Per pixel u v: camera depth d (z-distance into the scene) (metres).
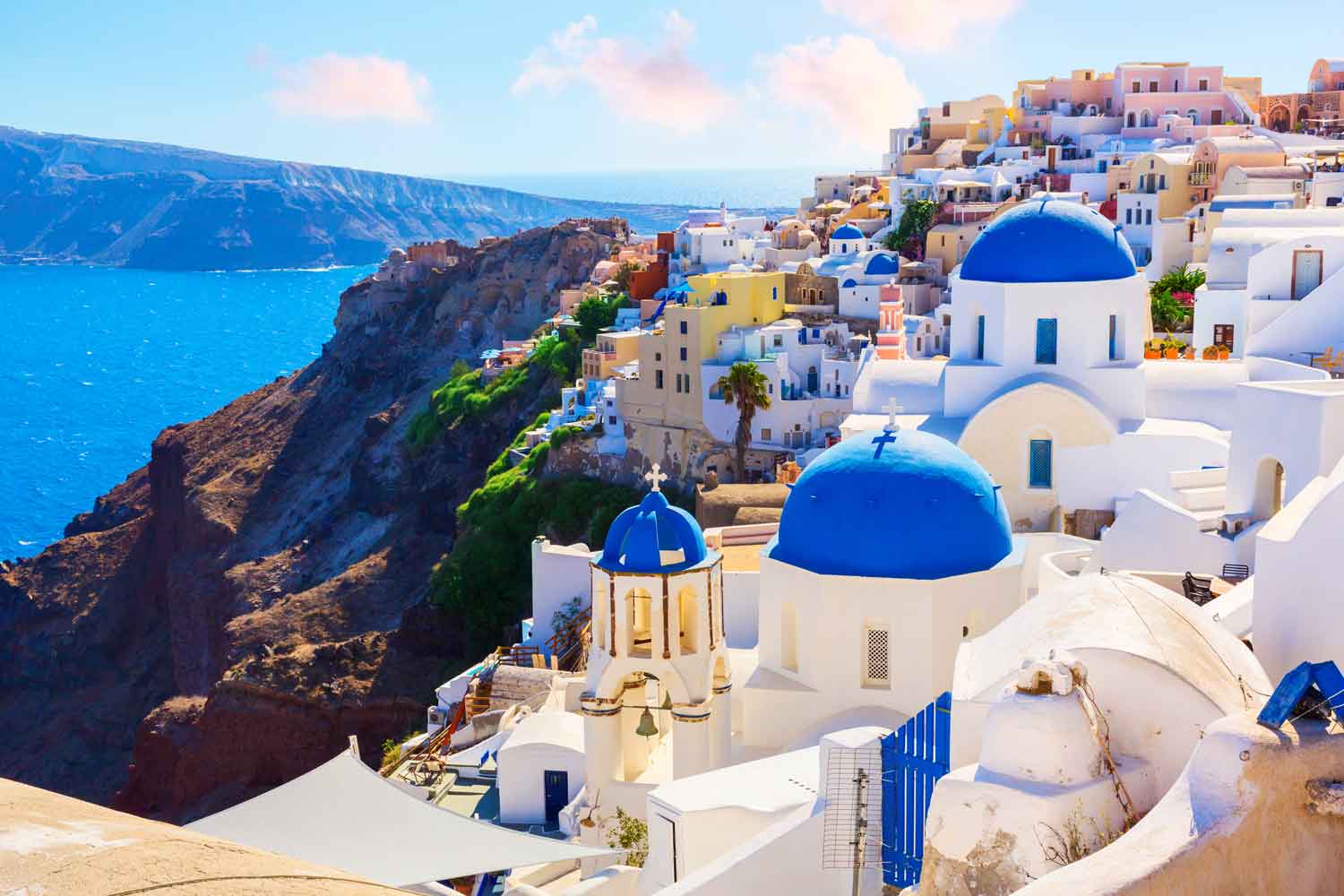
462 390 138.25
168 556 163.25
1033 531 42.56
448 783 39.97
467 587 96.62
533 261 171.62
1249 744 13.71
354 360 176.88
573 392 111.69
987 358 44.62
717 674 30.34
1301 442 28.78
